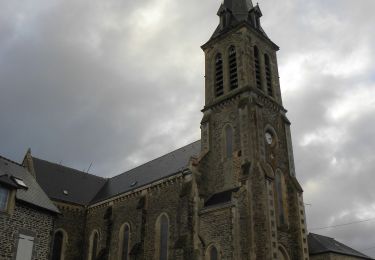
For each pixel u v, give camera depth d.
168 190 39.75
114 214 45.72
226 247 32.28
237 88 40.97
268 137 39.66
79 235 49.03
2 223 27.64
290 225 37.59
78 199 51.69
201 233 34.69
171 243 37.00
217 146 40.00
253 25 45.53
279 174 39.16
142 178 48.12
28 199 30.61
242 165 36.09
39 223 30.92
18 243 28.62
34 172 50.88
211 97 43.50
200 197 36.88
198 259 33.44
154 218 39.94
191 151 45.28
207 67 45.84
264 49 45.41
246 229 32.78
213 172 39.00
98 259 43.69
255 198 34.22
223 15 47.19
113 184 54.66
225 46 44.62
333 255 40.88
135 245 39.62
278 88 44.72
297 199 38.22
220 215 33.78
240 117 38.59
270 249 31.86
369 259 45.38
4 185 28.52
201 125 42.25
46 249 31.05
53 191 50.19
